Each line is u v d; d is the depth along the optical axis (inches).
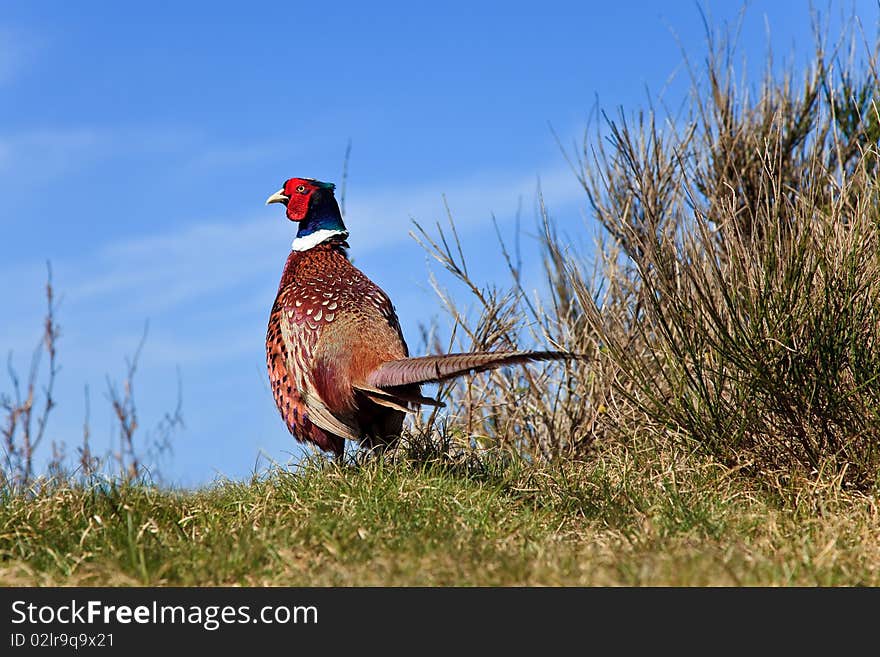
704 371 554.3
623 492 494.3
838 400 516.7
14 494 473.7
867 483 512.7
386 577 348.8
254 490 489.1
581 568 362.0
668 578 338.3
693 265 539.2
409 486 479.8
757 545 411.8
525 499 504.1
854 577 355.3
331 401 522.3
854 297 514.6
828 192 611.8
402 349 534.0
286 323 543.8
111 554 377.4
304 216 600.1
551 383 661.3
